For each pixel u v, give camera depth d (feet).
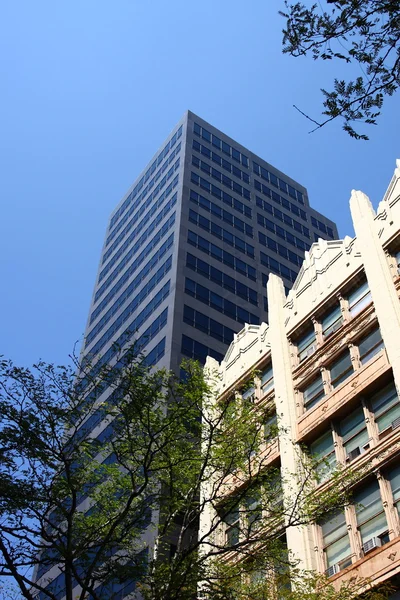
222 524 100.48
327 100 38.65
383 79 37.91
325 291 108.88
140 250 274.77
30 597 50.37
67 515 55.62
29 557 53.06
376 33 37.63
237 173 310.45
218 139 321.73
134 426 63.62
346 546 78.74
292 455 93.15
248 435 70.38
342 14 37.50
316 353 103.04
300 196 337.52
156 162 323.98
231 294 235.40
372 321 94.32
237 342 130.62
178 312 209.77
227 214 278.05
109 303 270.87
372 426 85.15
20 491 53.57
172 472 64.64
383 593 67.72
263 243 279.69
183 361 75.05
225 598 56.95
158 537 62.49
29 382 58.90
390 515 74.59
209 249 249.75
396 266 95.14
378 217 103.35
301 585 68.64
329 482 83.97
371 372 89.04
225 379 125.18
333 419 92.17
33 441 55.77
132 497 58.59
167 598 53.11
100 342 252.83
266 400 108.78
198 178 284.82
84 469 64.39
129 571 54.95
